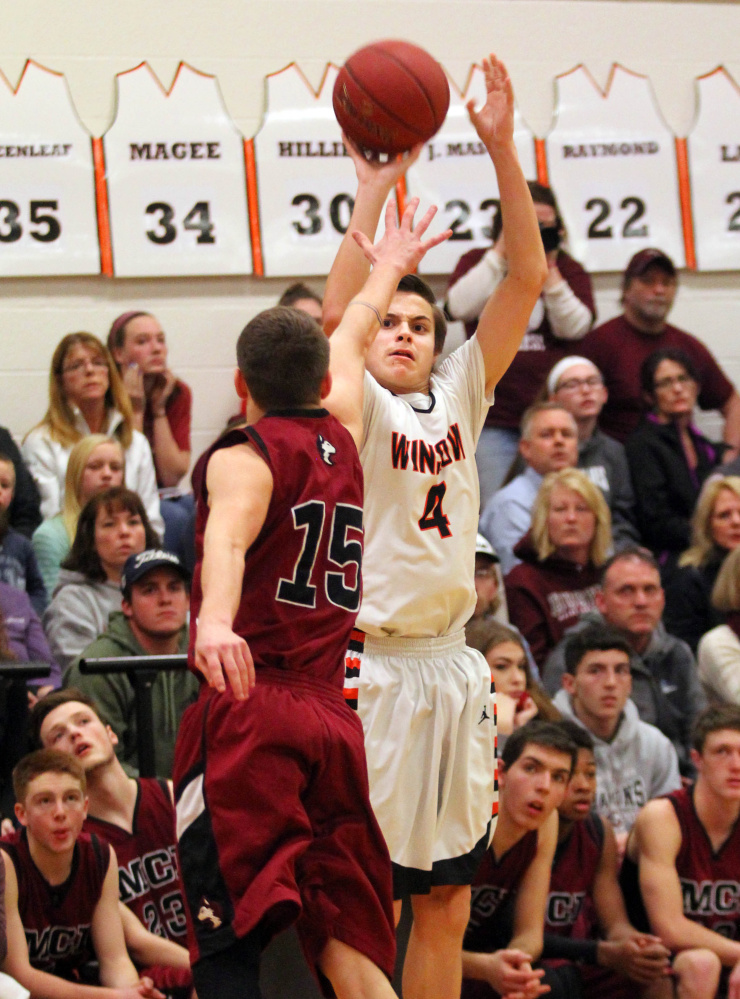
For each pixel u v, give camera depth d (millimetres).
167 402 15742
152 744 10078
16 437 15680
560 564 13445
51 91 16062
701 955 9828
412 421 6945
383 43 7332
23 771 8750
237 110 16672
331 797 5707
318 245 16766
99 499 12125
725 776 10219
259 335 5988
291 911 5348
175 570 10930
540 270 7191
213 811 5488
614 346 16469
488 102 7047
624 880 10719
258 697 5570
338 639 5836
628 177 17906
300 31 16969
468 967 9445
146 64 16422
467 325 15945
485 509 15086
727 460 16016
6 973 8414
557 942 10016
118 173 16188
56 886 8758
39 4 16156
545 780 9602
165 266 16250
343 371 6277
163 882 9523
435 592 6855
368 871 5785
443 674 6973
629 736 11609
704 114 18203
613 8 18016
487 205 17188
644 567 12664
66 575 12195
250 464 5637
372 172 7301
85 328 16047
